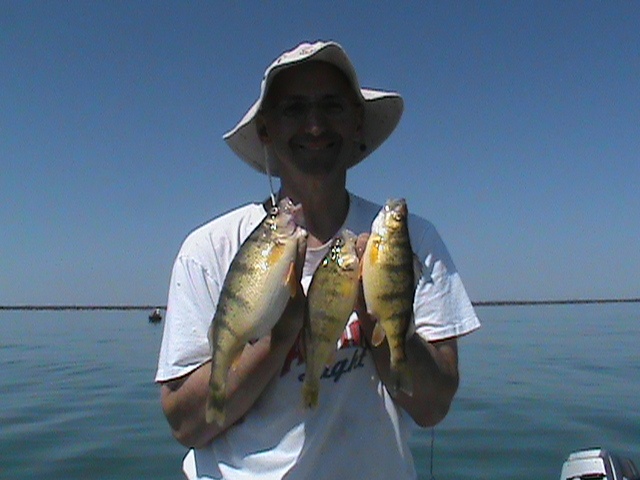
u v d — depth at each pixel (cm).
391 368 97
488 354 675
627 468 185
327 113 107
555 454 291
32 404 416
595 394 429
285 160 109
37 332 1154
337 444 100
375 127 124
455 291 111
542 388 453
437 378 102
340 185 111
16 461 290
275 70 104
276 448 100
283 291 95
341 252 96
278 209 98
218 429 101
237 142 124
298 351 101
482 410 379
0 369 589
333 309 95
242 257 97
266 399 101
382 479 102
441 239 115
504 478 260
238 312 95
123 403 418
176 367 101
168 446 313
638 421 349
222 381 95
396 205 101
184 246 110
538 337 930
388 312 97
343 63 104
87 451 305
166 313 107
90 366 605
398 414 105
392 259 98
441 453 294
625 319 1595
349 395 101
